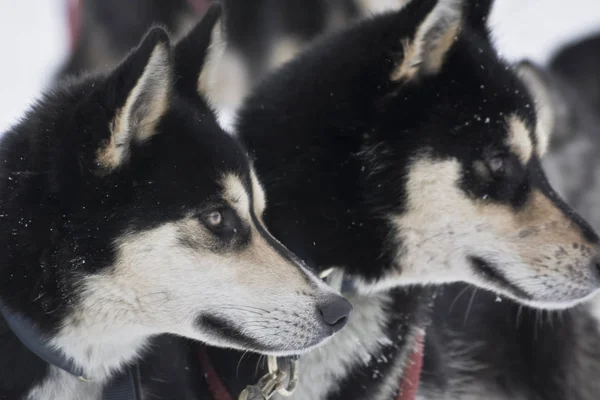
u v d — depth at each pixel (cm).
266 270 486
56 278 464
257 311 480
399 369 564
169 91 485
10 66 1249
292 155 553
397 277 554
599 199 962
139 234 466
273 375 529
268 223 550
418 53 536
